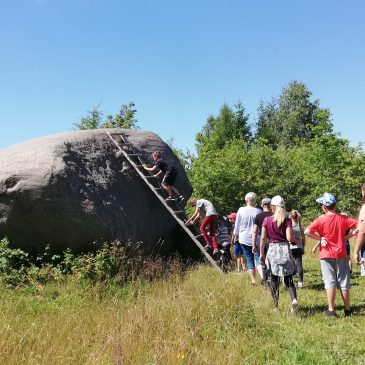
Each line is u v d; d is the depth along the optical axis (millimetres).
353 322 6461
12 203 9000
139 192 11695
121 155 11727
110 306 7117
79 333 5613
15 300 7344
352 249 14648
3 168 9195
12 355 4773
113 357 4746
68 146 10195
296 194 24594
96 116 29734
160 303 6680
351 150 20000
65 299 7469
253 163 23188
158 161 11875
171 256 11727
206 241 11258
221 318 6191
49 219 9148
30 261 9242
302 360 5051
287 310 7039
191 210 18828
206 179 21234
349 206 19453
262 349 5348
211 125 55219
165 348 4965
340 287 6852
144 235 11219
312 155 21125
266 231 7289
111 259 9039
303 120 61812
